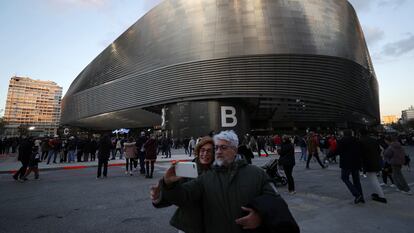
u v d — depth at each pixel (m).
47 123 148.50
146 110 44.84
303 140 16.03
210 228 1.69
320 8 40.88
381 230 3.69
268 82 35.22
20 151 9.15
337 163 14.17
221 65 36.06
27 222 4.36
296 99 35.84
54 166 13.43
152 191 1.70
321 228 3.81
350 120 47.69
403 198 5.68
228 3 39.00
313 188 7.10
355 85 42.25
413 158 15.70
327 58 37.56
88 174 10.68
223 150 1.83
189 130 36.16
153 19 45.88
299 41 36.66
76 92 62.16
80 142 16.83
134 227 4.09
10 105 138.00
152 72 41.38
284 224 1.26
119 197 6.24
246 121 38.22
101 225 4.19
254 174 1.74
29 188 7.52
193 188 1.77
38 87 148.25
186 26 40.09
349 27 44.38
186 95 37.09
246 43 36.19
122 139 19.06
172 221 2.00
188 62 37.62
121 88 46.78
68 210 5.09
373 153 5.47
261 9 38.25
